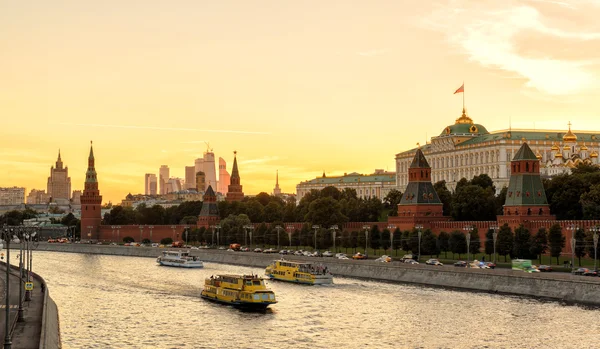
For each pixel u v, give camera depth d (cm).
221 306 17612
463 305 16725
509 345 12888
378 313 16050
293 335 14000
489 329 14100
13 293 17300
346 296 18688
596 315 15112
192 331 14462
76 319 15825
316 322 15225
